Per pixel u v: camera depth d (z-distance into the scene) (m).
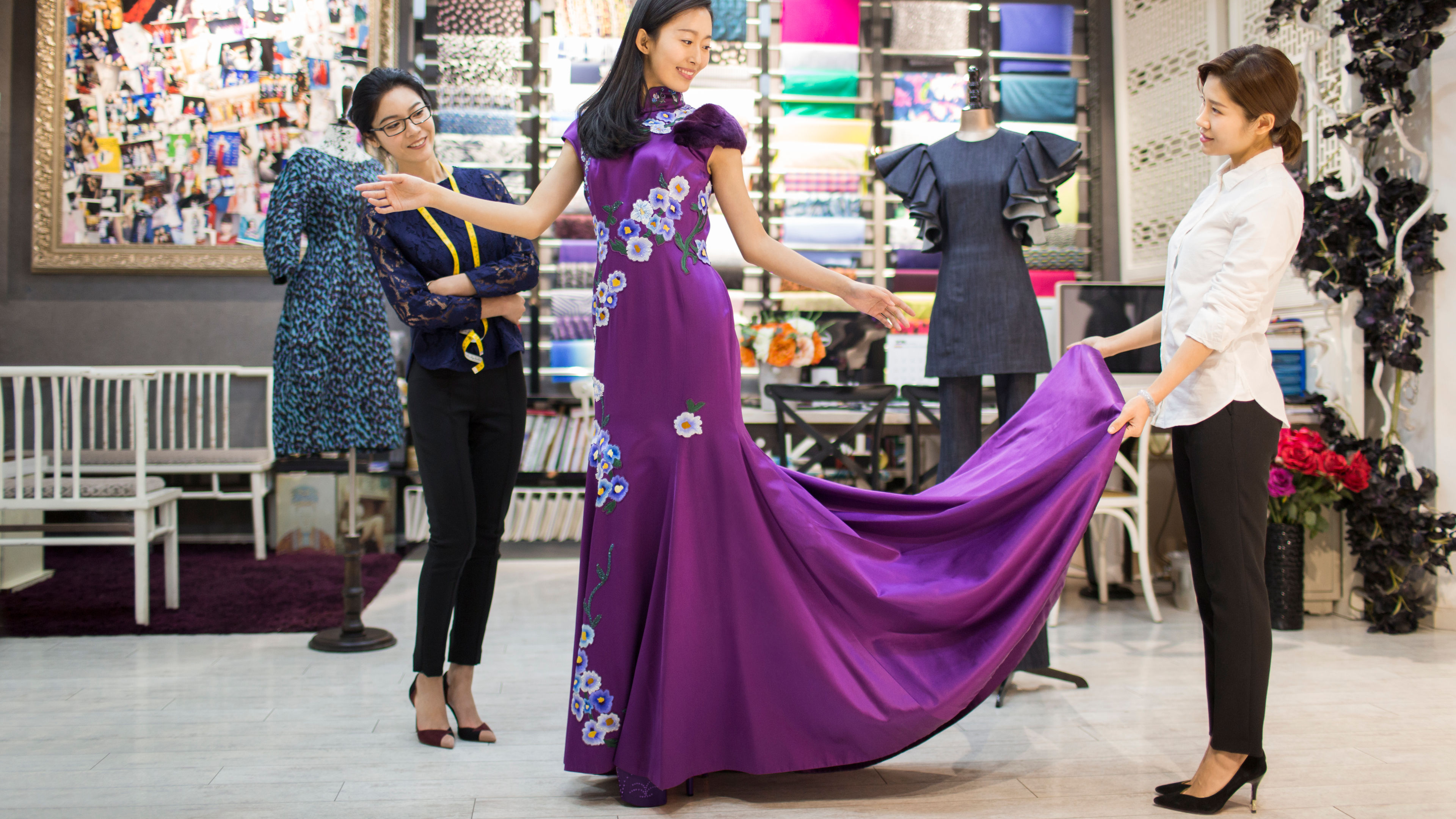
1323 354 3.67
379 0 4.93
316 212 2.91
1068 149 2.45
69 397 4.84
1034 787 1.91
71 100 4.83
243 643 3.07
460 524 2.13
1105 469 1.79
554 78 4.93
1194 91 4.55
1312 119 3.71
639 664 1.78
